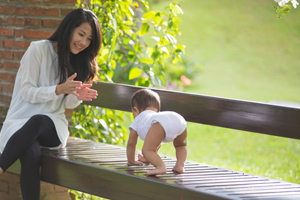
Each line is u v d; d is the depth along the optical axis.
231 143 10.87
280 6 4.09
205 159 9.07
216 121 4.14
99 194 3.76
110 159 4.07
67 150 4.36
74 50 4.30
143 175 3.57
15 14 5.07
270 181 3.65
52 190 5.04
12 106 4.46
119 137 5.96
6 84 5.12
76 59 4.46
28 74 4.30
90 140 5.23
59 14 5.00
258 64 22.59
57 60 4.42
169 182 3.41
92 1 5.45
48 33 4.99
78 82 4.12
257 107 3.91
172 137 3.71
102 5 5.45
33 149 4.07
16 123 4.25
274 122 3.83
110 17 5.30
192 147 10.44
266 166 8.16
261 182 3.59
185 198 3.28
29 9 5.00
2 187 5.07
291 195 3.26
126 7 5.46
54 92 4.16
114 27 5.32
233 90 19.09
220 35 25.31
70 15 4.29
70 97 4.43
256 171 7.50
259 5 27.84
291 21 26.17
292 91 19.30
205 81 20.06
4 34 5.12
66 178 3.99
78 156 4.12
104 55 5.39
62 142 4.39
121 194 3.62
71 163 3.93
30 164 4.03
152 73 5.36
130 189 3.56
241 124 4.00
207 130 12.38
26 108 4.34
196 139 11.34
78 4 5.25
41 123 4.12
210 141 11.12
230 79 20.64
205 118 4.20
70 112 5.27
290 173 7.40
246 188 3.38
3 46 5.14
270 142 10.91
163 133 3.67
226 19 26.64
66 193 5.14
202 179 3.57
